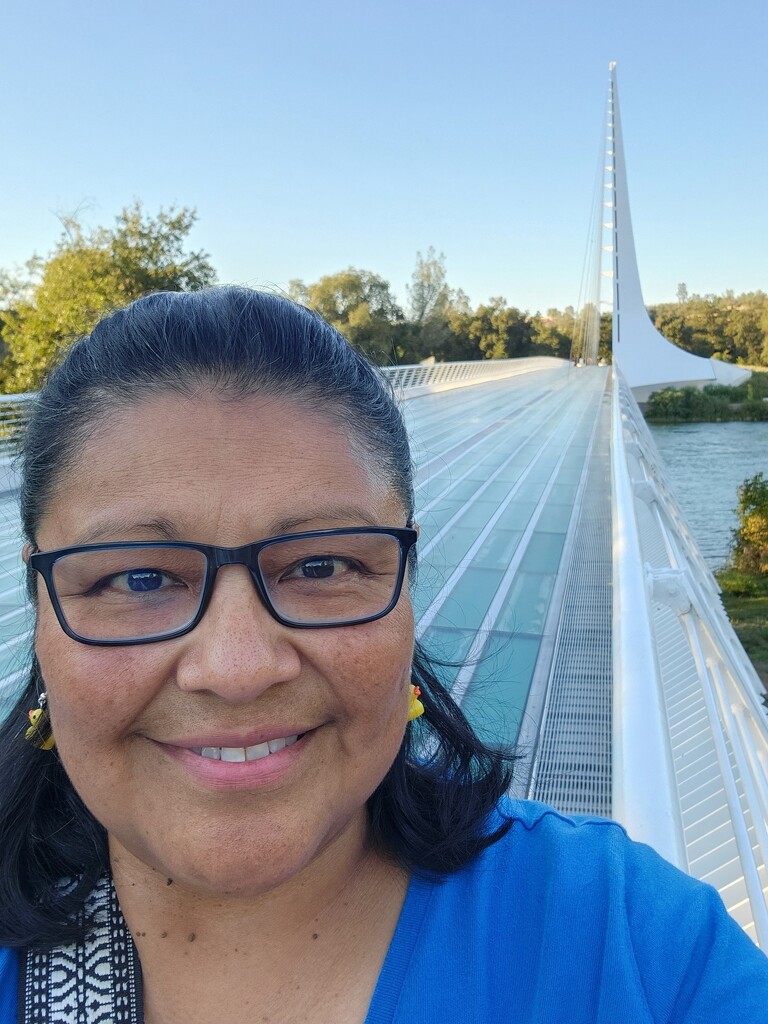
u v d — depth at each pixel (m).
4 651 2.73
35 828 0.93
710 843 2.96
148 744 0.80
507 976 0.88
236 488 0.79
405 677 0.89
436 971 0.87
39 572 0.79
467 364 35.12
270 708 0.77
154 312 0.83
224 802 0.78
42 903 0.88
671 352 65.50
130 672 0.76
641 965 0.85
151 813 0.80
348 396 0.86
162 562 0.78
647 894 0.91
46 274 25.62
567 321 103.38
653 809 1.41
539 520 8.07
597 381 40.28
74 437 0.81
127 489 0.79
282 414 0.81
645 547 8.41
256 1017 0.86
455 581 5.86
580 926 0.88
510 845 0.99
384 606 0.84
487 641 4.57
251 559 0.77
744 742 2.74
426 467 11.41
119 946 0.88
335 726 0.82
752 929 2.50
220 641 0.74
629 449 9.37
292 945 0.88
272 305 0.86
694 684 4.19
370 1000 0.87
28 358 24.50
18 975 0.86
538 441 14.85
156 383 0.80
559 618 5.00
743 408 60.50
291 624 0.77
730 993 0.82
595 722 3.47
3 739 1.00
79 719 0.79
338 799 0.83
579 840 0.98
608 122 69.81
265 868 0.78
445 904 0.92
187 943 0.88
